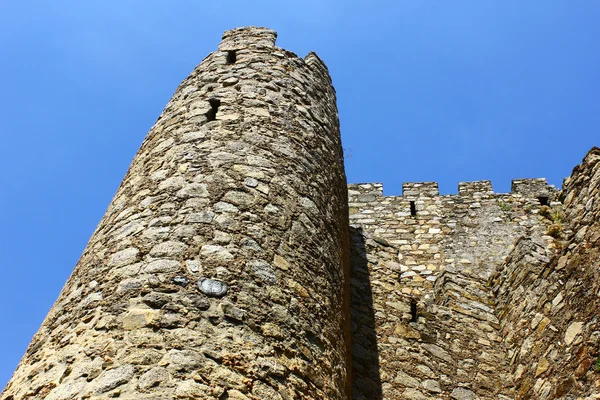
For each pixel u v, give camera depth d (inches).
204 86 328.8
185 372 180.5
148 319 195.0
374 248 409.7
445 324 365.4
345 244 299.4
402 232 589.9
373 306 364.5
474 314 380.2
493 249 558.9
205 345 190.1
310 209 270.5
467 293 396.8
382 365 331.3
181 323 194.9
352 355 331.3
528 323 346.6
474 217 595.5
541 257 384.5
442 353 346.6
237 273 217.5
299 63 363.6
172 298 202.7
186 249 222.4
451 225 591.8
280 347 204.1
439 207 613.3
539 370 315.9
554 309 327.9
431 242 576.7
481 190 624.4
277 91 327.6
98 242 250.2
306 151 300.4
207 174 259.3
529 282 364.5
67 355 194.9
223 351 190.4
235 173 262.1
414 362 337.1
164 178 263.1
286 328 211.6
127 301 203.6
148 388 174.9
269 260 229.8
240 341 196.2
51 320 224.7
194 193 249.0
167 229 232.8
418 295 399.9
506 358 352.5
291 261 237.8
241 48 362.3
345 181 340.8
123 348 187.2
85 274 232.7
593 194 361.7
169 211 241.8
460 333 362.9
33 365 203.9
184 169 264.1
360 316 355.3
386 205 621.3
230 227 234.7
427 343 349.7
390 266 400.8
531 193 613.6
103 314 202.8
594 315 292.2
